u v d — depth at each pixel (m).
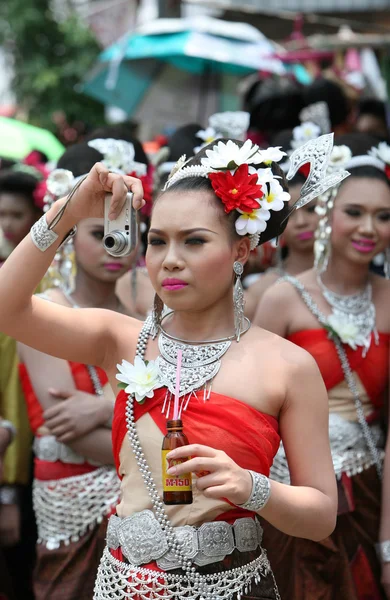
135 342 2.62
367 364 3.70
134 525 2.44
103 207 2.52
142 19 9.81
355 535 3.66
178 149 4.51
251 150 2.48
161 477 2.44
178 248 2.43
